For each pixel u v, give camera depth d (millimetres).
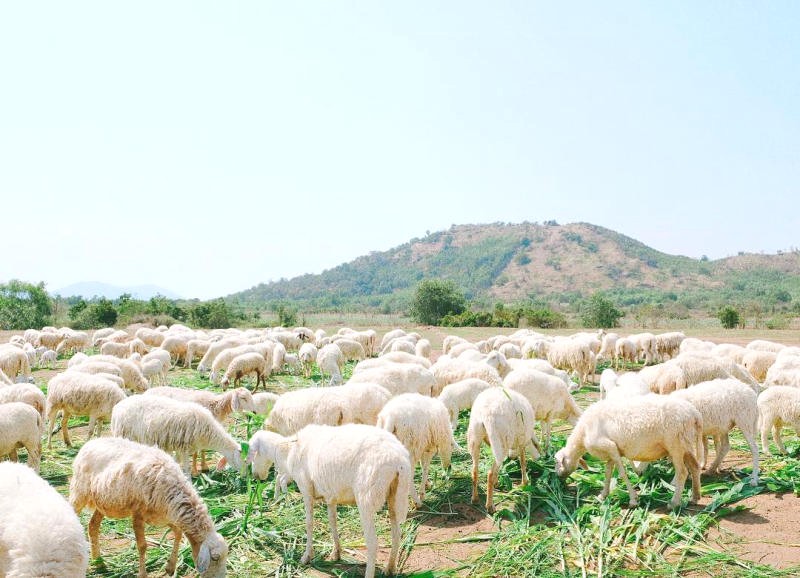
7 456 11922
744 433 9977
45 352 27766
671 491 9508
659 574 7172
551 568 7449
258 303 166000
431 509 9617
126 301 59875
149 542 8461
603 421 9477
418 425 9625
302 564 7879
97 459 7355
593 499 9516
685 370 14711
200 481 10914
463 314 56469
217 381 22516
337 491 7551
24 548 5418
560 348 21109
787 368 16375
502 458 9438
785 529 8188
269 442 8797
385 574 7496
